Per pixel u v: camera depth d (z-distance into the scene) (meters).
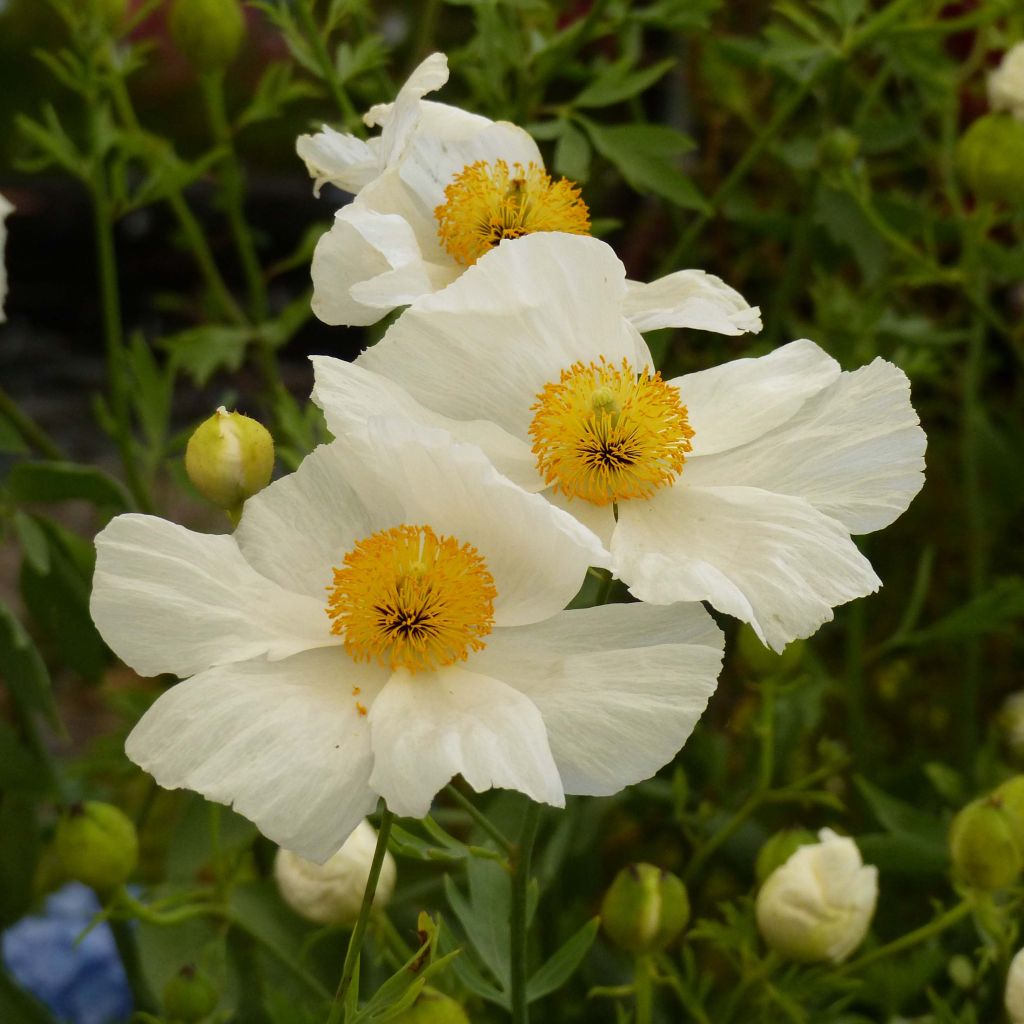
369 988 0.65
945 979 0.65
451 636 0.45
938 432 0.90
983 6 0.74
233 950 0.65
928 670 0.87
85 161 0.70
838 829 0.74
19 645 0.64
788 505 0.46
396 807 0.42
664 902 0.52
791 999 0.56
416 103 0.48
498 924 0.53
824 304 0.76
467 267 0.52
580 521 0.47
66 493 0.67
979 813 0.53
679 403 0.48
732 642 0.75
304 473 0.46
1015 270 0.73
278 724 0.44
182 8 0.69
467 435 0.47
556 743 0.44
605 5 0.67
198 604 0.45
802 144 0.76
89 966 0.79
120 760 0.72
